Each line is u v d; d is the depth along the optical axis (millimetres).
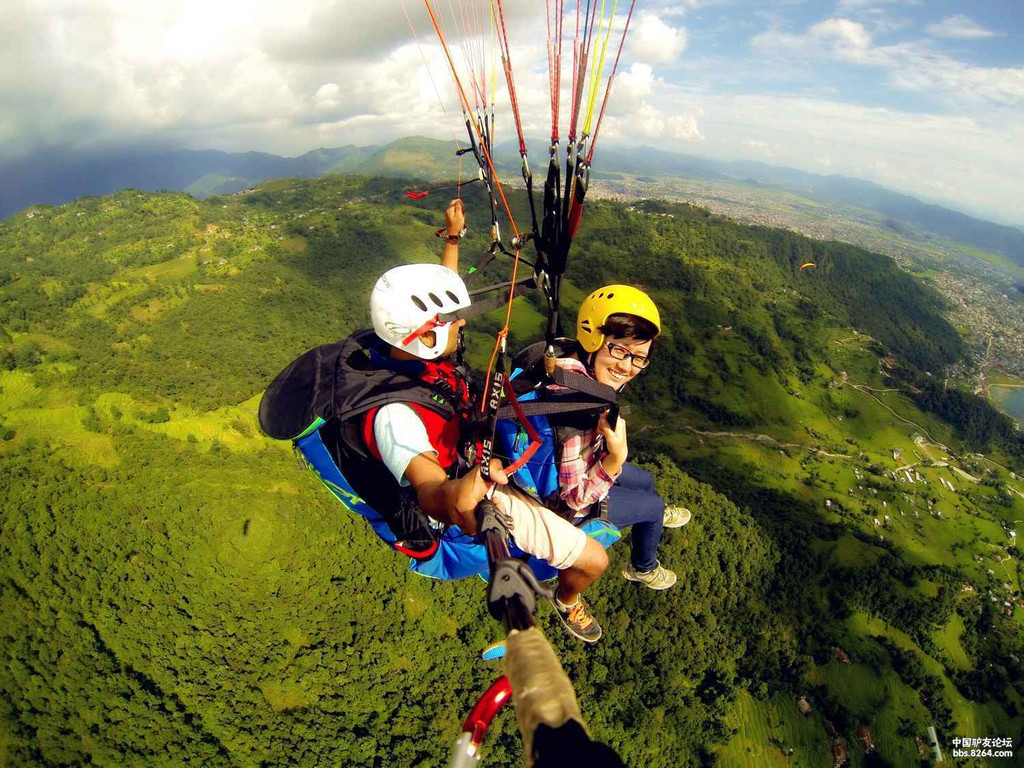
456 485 2086
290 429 2674
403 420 2447
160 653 45781
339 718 42812
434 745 41906
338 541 56750
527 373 3027
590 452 2791
